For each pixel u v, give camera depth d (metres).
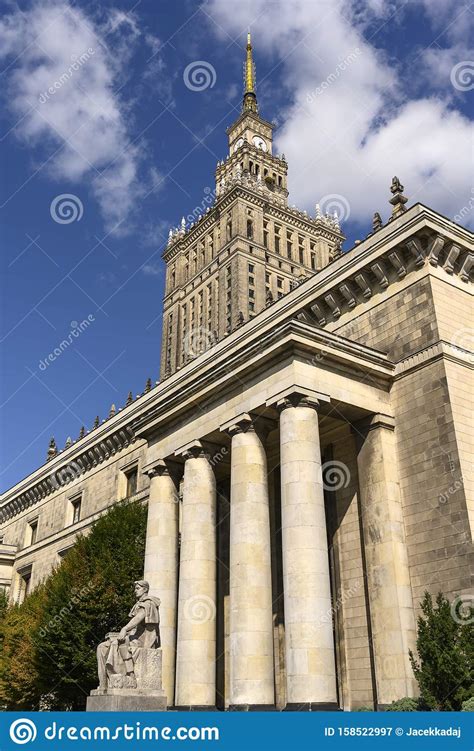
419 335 33.69
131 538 45.28
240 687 28.78
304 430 30.16
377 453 32.88
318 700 25.56
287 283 127.19
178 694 32.97
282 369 31.72
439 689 24.27
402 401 33.62
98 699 25.19
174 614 36.88
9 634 49.53
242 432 33.53
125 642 26.58
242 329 48.81
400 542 31.17
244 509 31.84
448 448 30.73
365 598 32.59
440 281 34.25
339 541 34.88
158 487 39.56
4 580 76.06
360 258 37.00
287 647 27.11
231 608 30.72
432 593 29.41
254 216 127.94
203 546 35.44
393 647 29.25
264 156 141.50
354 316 37.72
